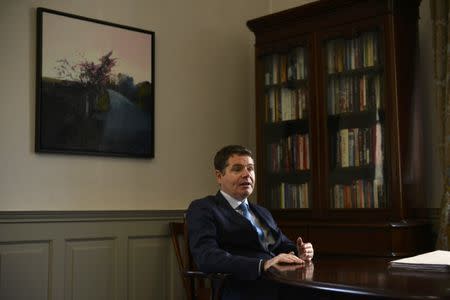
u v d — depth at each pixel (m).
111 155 3.51
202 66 4.11
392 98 3.27
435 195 3.42
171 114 3.88
